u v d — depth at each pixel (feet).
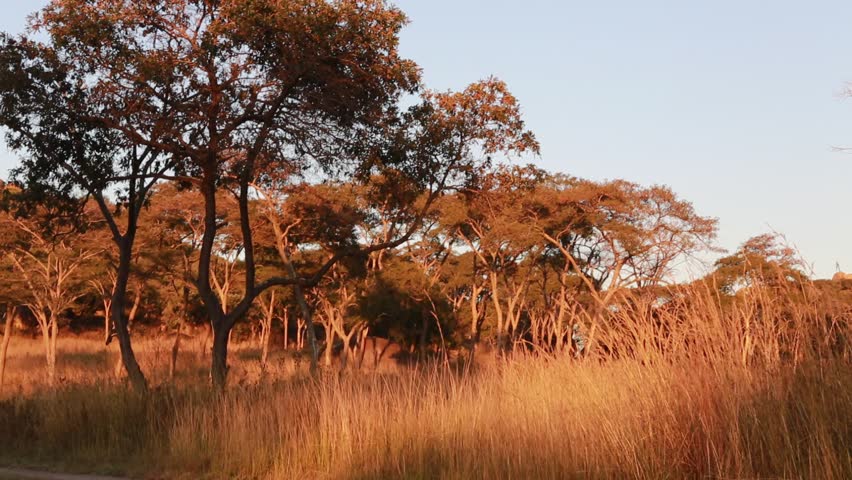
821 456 19.98
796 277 22.56
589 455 24.85
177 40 49.49
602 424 25.30
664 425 23.57
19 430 41.68
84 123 50.03
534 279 128.47
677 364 24.75
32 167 49.98
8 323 108.37
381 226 122.93
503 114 54.24
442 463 29.19
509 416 29.58
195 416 38.34
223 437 35.42
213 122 49.90
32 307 112.06
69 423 40.60
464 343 131.03
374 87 50.01
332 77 48.75
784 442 20.99
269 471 32.81
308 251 127.44
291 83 48.70
